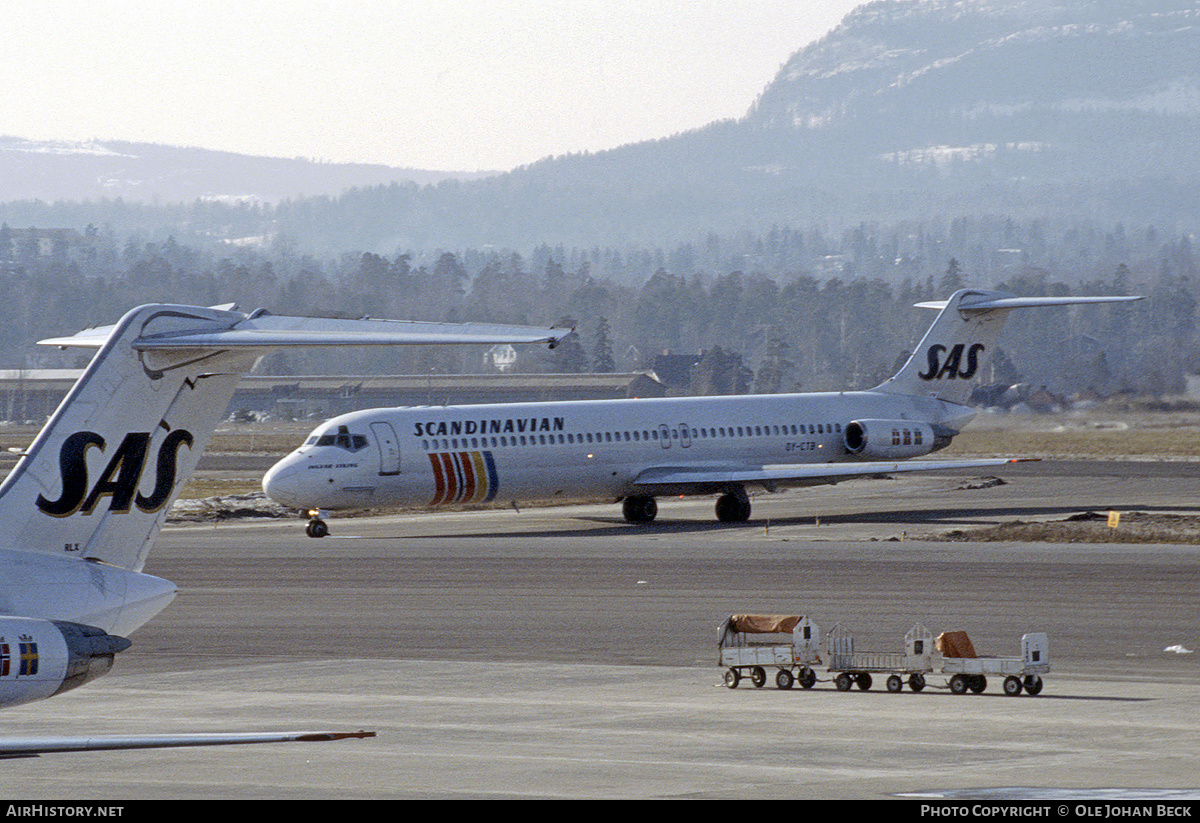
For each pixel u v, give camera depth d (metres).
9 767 72.38
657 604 141.00
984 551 184.38
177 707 92.69
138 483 71.12
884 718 88.25
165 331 70.75
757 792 66.06
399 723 86.81
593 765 73.00
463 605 141.38
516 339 58.88
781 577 160.00
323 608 139.88
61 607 66.38
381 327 63.25
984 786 67.50
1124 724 85.56
